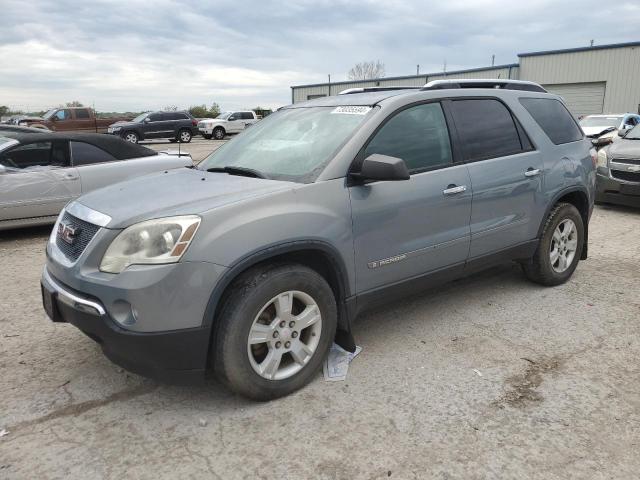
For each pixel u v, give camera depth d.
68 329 4.09
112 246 2.74
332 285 3.32
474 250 4.05
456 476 2.45
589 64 27.80
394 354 3.63
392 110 3.58
